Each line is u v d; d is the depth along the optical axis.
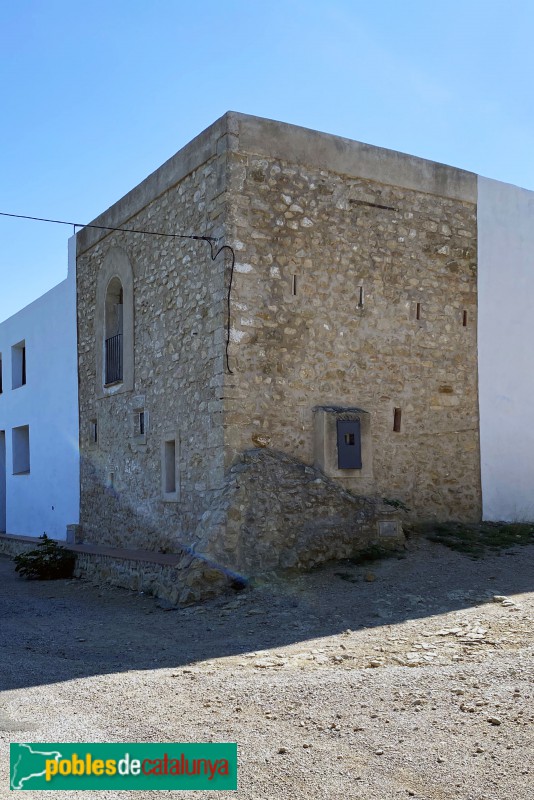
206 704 5.31
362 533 10.61
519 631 6.87
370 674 5.84
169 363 12.22
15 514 20.36
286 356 11.12
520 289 13.89
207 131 11.32
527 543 11.60
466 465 12.82
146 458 12.96
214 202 11.05
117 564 11.63
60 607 10.07
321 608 8.35
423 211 12.71
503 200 13.78
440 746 4.34
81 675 6.34
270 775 4.06
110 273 14.64
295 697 5.37
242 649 7.01
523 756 4.14
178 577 9.66
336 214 11.75
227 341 10.64
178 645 7.41
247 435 10.68
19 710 5.30
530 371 13.88
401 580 9.34
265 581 9.52
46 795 3.92
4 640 7.98
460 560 10.37
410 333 12.40
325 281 11.56
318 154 11.62
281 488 10.22
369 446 11.51
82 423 15.88
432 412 12.52
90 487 15.37
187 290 11.75
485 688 5.30
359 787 3.88
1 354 22.23
